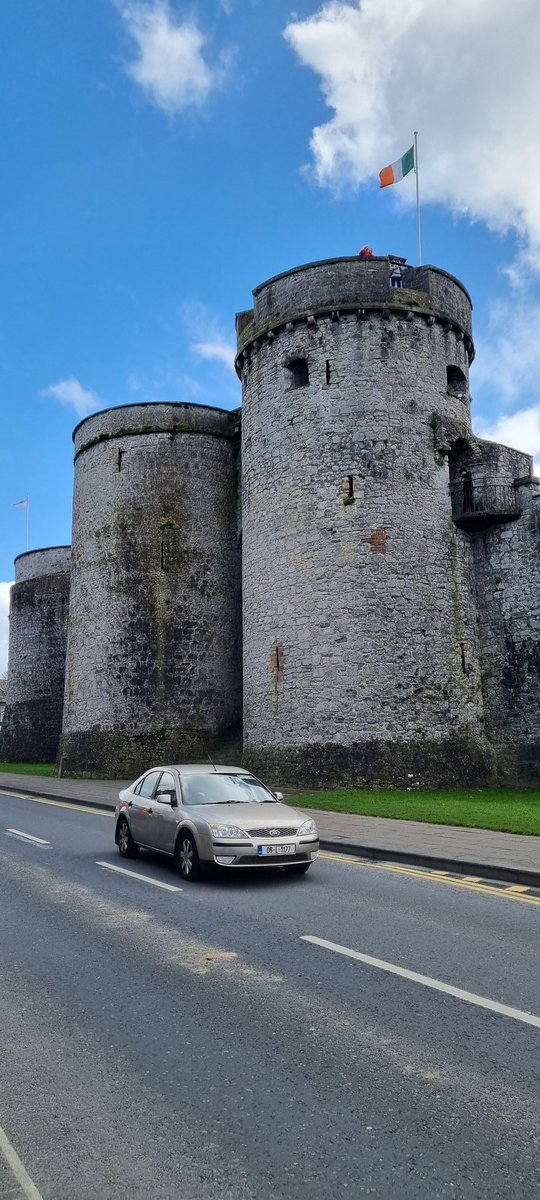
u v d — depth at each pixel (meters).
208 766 12.11
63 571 44.66
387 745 21.44
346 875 10.77
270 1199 3.54
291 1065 4.82
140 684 28.52
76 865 11.50
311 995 6.00
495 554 23.69
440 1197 3.57
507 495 23.41
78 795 22.17
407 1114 4.24
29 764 41.03
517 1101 4.38
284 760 22.50
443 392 23.84
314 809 17.77
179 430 30.14
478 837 13.27
